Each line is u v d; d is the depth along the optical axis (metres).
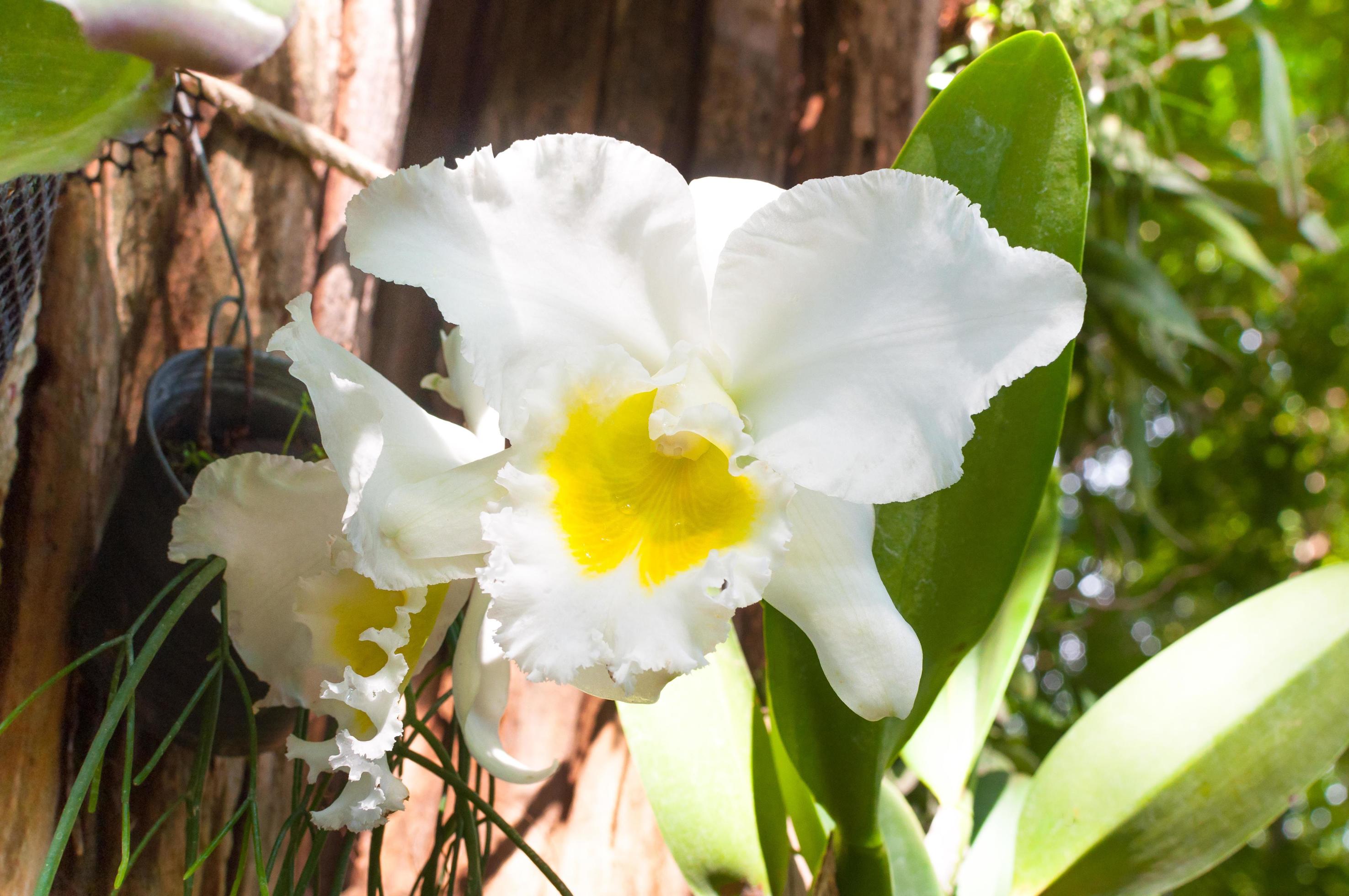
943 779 0.48
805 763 0.41
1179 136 1.21
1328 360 1.45
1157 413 1.32
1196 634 0.47
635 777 0.60
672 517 0.37
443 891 0.42
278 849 0.39
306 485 0.38
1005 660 0.49
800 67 0.78
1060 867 0.44
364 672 0.38
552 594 0.35
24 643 0.42
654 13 0.77
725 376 0.37
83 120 0.33
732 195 0.37
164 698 0.42
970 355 0.35
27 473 0.43
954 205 0.35
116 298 0.47
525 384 0.36
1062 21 0.95
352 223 0.35
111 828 0.44
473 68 0.77
